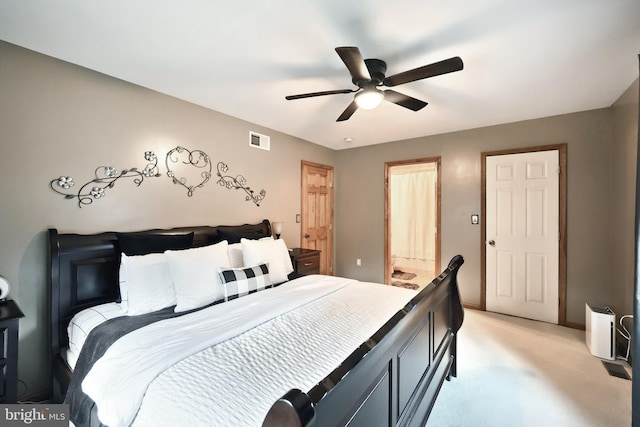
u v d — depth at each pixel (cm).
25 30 170
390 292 215
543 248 329
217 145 311
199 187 295
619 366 235
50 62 201
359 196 481
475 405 190
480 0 144
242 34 174
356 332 145
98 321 171
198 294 189
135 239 219
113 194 233
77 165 214
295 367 112
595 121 301
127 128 241
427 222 619
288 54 196
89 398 130
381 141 445
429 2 146
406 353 139
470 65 209
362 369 94
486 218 363
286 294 203
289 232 409
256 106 296
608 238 295
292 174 413
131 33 173
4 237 185
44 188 200
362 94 198
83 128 217
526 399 196
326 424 73
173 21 162
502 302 354
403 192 646
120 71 221
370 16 156
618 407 187
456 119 335
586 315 279
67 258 199
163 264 195
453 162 388
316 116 327
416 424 152
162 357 118
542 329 308
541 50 189
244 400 93
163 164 265
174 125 272
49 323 197
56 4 147
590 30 168
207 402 93
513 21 160
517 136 343
